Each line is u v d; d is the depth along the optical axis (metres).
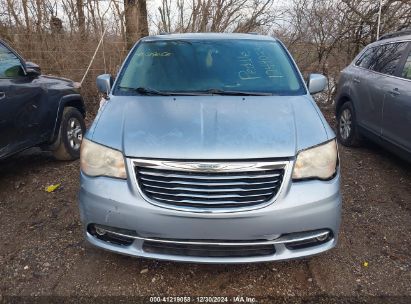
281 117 2.74
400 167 4.88
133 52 3.81
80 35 8.82
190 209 2.30
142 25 9.66
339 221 2.53
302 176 2.42
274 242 2.38
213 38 3.89
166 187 2.33
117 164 2.45
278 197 2.33
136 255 2.46
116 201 2.38
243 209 2.30
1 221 3.54
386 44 5.15
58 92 4.84
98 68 8.57
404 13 8.48
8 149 3.95
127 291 2.60
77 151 5.20
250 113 2.78
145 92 3.26
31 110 4.29
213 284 2.67
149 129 2.57
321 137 2.58
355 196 4.05
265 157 2.34
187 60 3.58
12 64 4.18
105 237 2.58
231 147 2.37
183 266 2.85
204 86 3.30
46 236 3.26
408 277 2.75
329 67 9.35
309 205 2.36
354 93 5.51
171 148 2.38
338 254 3.01
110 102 3.09
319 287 2.65
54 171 4.73
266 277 2.74
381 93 4.72
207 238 2.33
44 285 2.65
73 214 3.61
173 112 2.79
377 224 3.48
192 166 2.30
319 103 9.15
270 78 3.42
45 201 3.90
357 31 8.90
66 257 2.96
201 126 2.58
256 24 10.52
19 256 2.98
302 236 2.44
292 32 10.03
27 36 8.70
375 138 4.92
